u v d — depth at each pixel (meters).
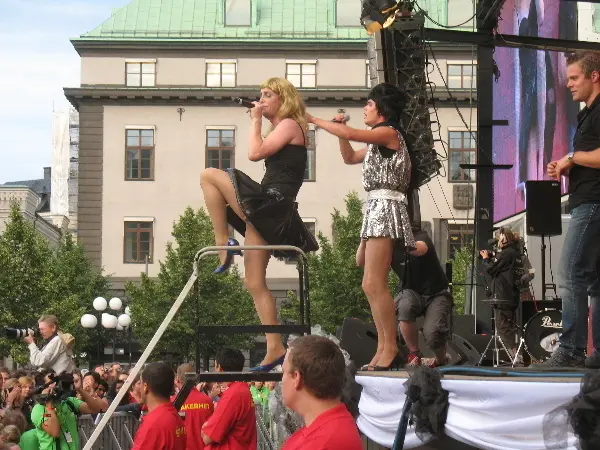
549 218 13.02
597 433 3.81
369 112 6.98
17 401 11.80
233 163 58.00
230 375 6.80
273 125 6.95
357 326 9.77
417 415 4.86
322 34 58.81
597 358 4.90
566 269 5.78
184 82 58.22
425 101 13.72
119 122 58.09
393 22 13.34
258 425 16.75
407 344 8.27
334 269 46.19
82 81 58.03
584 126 5.79
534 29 18.62
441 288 8.26
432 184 55.06
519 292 11.80
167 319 6.65
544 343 10.61
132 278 57.69
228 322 45.97
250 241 6.88
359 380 6.75
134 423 12.83
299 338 4.02
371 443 6.84
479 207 13.86
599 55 5.79
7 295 39.62
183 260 47.25
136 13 59.62
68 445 10.21
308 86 58.16
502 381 4.33
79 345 41.81
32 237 40.34
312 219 57.56
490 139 13.95
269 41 57.88
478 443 4.50
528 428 4.20
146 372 7.77
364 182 6.91
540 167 17.92
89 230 57.75
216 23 59.41
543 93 17.97
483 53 13.94
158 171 58.09
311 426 3.89
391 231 6.79
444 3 56.72
